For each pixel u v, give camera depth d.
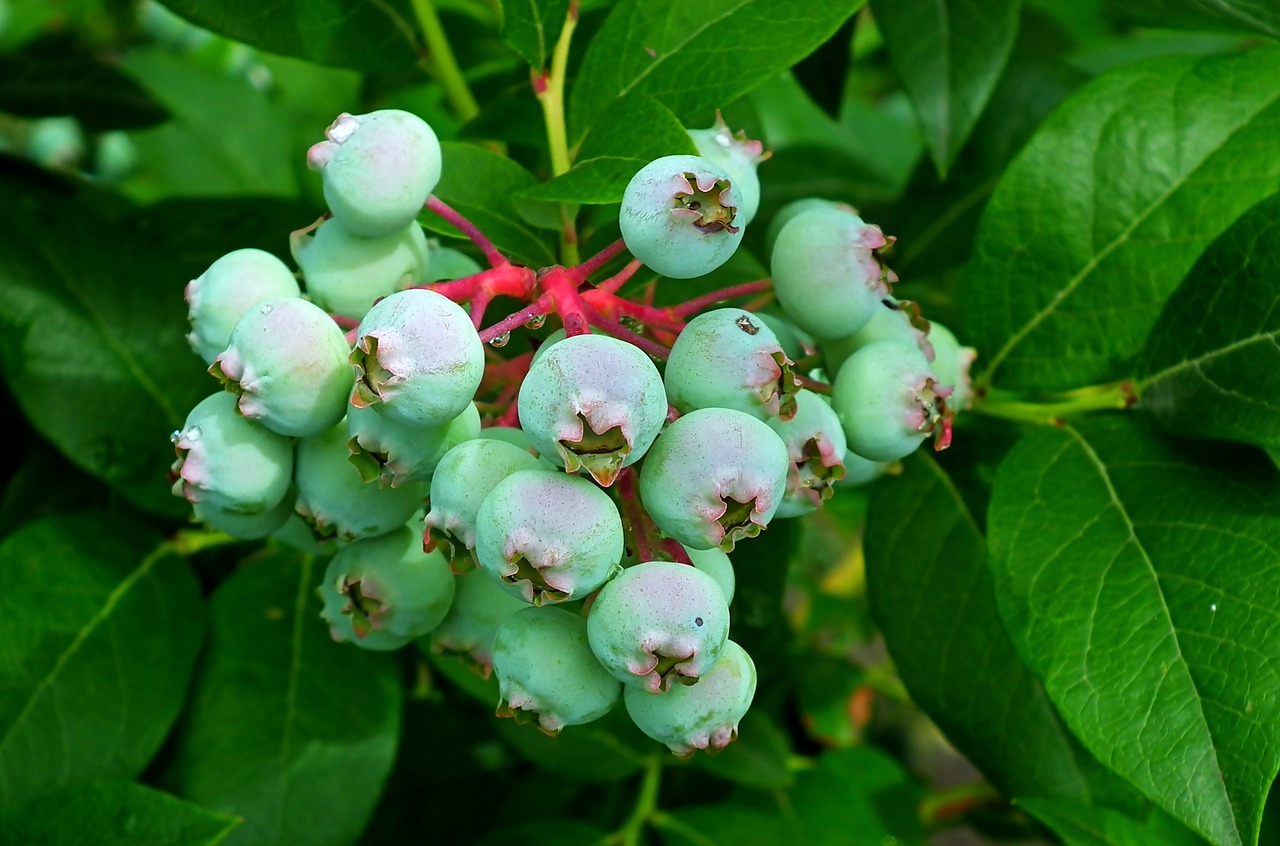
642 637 0.22
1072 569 0.26
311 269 0.24
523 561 0.22
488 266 0.29
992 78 0.30
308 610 0.30
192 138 0.47
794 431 0.24
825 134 0.49
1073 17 0.49
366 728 0.29
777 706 0.41
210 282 0.24
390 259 0.24
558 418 0.21
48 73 0.37
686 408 0.23
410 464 0.22
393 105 0.44
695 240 0.22
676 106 0.26
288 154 0.48
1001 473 0.27
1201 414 0.26
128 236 0.31
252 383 0.22
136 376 0.30
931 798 0.39
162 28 0.53
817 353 0.26
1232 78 0.28
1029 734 0.28
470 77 0.38
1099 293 0.28
